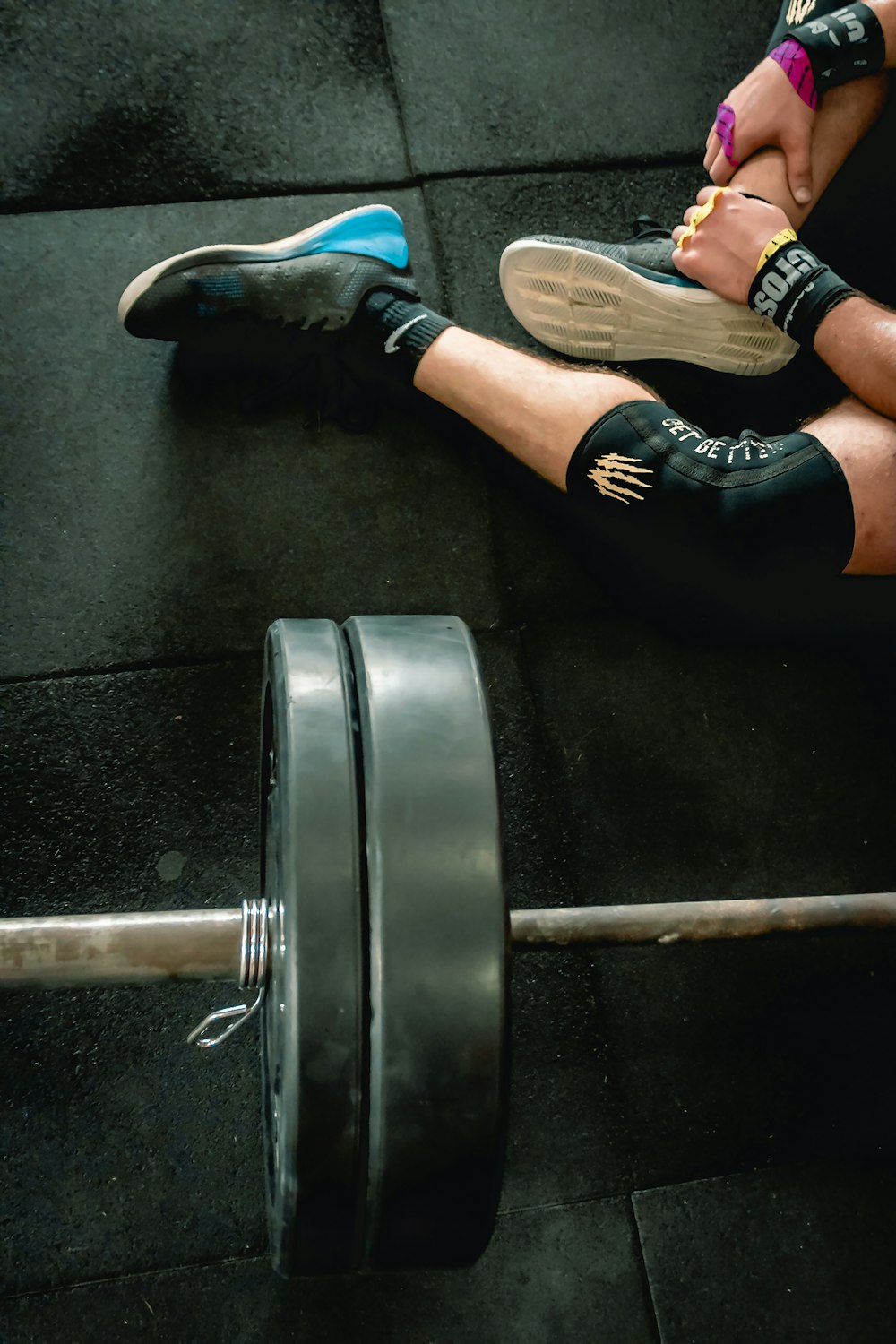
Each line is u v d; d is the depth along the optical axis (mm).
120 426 1479
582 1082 1284
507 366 1381
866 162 1479
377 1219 732
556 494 1520
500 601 1473
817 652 1492
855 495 1230
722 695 1458
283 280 1425
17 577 1400
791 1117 1297
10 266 1519
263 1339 1162
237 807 1344
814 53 1324
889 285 1497
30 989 843
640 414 1315
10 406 1468
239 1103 1233
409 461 1513
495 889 735
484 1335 1185
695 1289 1222
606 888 1365
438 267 1604
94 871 1301
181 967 842
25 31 1606
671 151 1709
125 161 1582
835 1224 1260
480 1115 718
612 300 1428
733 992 1339
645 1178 1258
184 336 1450
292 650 814
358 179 1630
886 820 1431
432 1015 712
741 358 1443
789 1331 1217
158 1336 1153
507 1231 1223
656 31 1765
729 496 1257
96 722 1356
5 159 1557
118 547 1430
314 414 1512
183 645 1401
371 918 719
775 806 1418
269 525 1466
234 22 1667
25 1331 1142
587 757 1415
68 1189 1186
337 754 753
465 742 772
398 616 873
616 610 1479
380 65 1688
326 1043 696
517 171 1665
